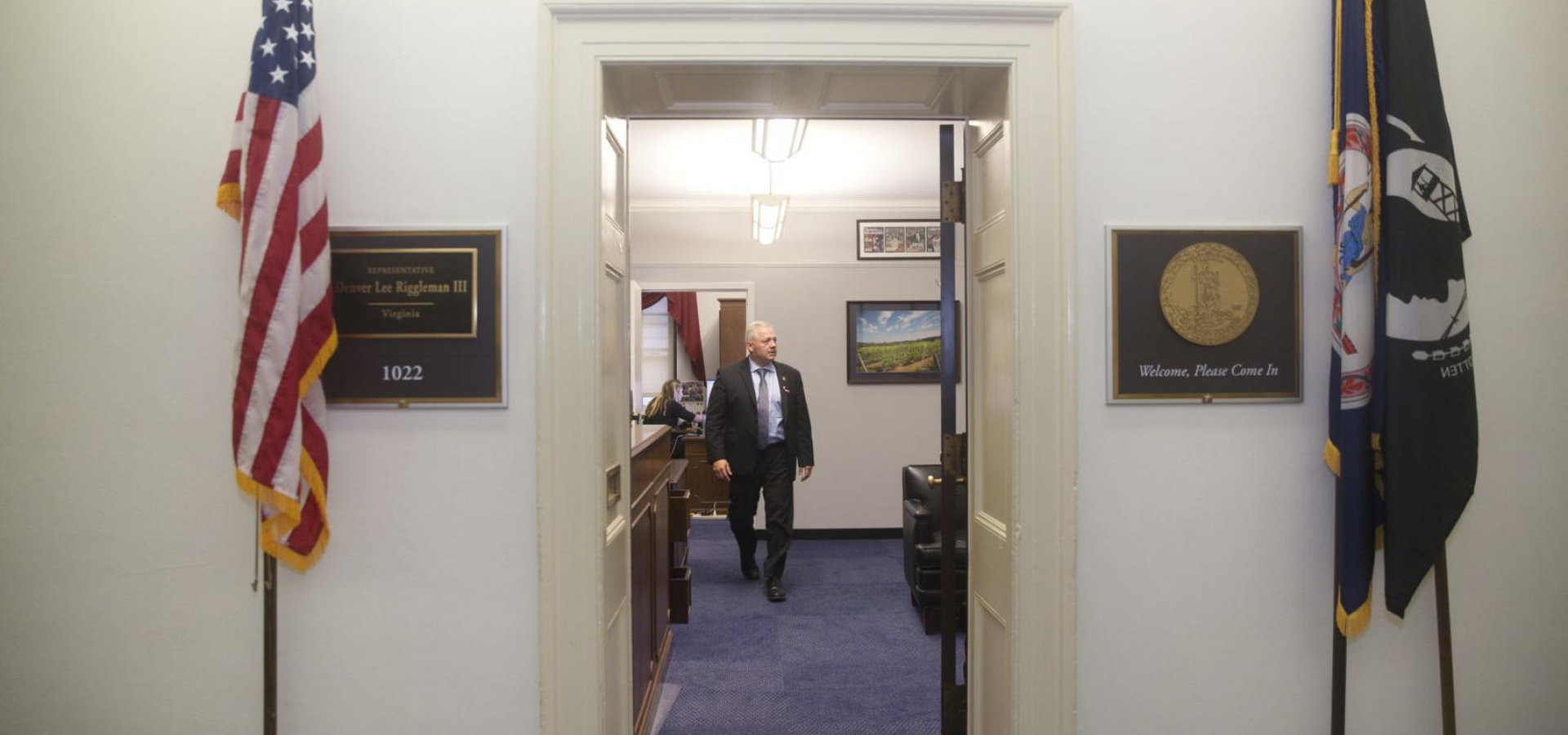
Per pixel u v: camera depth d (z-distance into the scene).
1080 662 1.66
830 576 4.41
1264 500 1.68
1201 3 1.67
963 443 1.96
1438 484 1.56
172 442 1.60
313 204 1.48
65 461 1.59
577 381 1.59
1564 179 1.71
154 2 1.61
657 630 2.77
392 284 1.59
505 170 1.60
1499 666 1.71
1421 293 1.56
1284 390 1.66
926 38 1.62
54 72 1.60
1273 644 1.68
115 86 1.60
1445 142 1.58
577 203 1.59
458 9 1.60
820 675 2.91
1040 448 1.62
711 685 2.81
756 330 4.04
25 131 1.60
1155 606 1.67
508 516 1.60
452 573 1.60
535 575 1.60
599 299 1.59
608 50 1.59
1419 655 1.69
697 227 5.43
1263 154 1.67
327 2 1.60
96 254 1.59
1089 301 1.65
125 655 1.60
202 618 1.60
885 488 5.45
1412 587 1.55
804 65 1.62
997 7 1.61
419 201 1.59
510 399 1.59
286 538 1.51
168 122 1.60
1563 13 1.71
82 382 1.59
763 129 3.37
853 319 5.43
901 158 4.38
